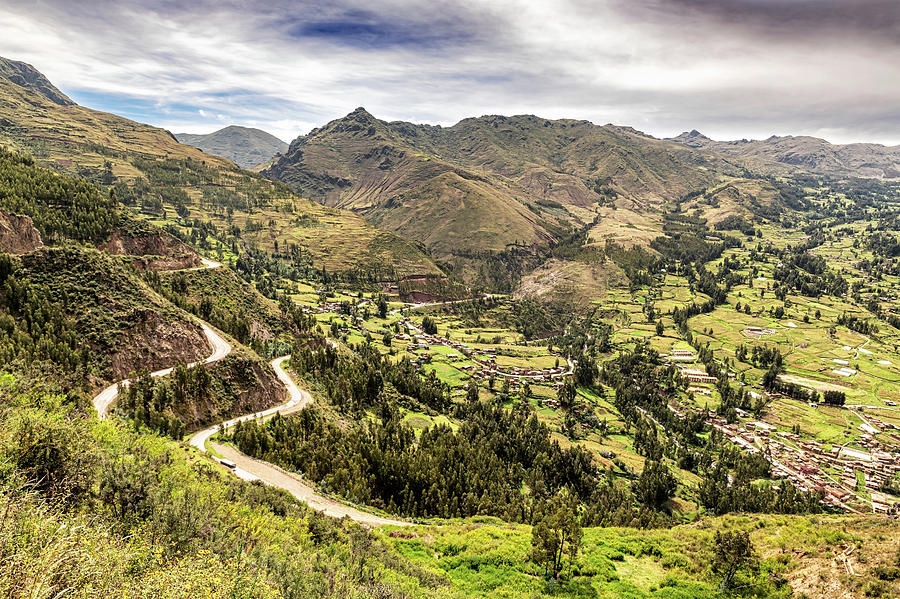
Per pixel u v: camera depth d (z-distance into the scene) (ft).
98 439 120.37
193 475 140.46
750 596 130.00
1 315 255.09
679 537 177.88
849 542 134.82
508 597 137.90
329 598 89.92
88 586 43.91
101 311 284.00
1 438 72.38
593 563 157.17
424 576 143.33
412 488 270.05
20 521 46.42
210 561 66.44
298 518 150.10
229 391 293.02
